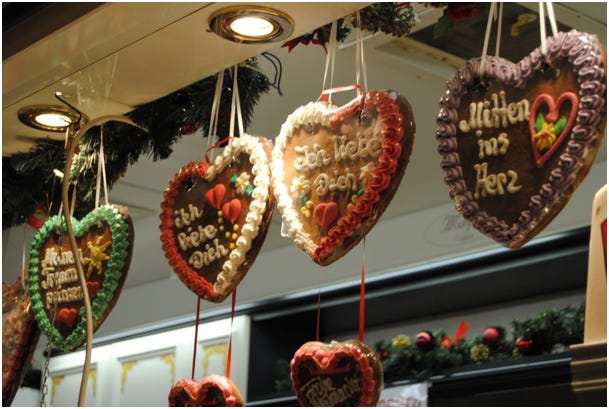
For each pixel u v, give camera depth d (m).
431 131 2.41
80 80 1.60
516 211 1.07
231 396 1.38
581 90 1.01
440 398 2.43
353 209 1.19
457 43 1.94
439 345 2.60
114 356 3.51
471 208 1.10
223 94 1.70
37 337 1.93
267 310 3.14
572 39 1.03
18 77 1.60
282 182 1.31
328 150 1.26
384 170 1.18
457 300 2.86
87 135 1.80
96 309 1.67
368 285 2.86
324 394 1.25
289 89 2.17
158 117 1.75
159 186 2.48
